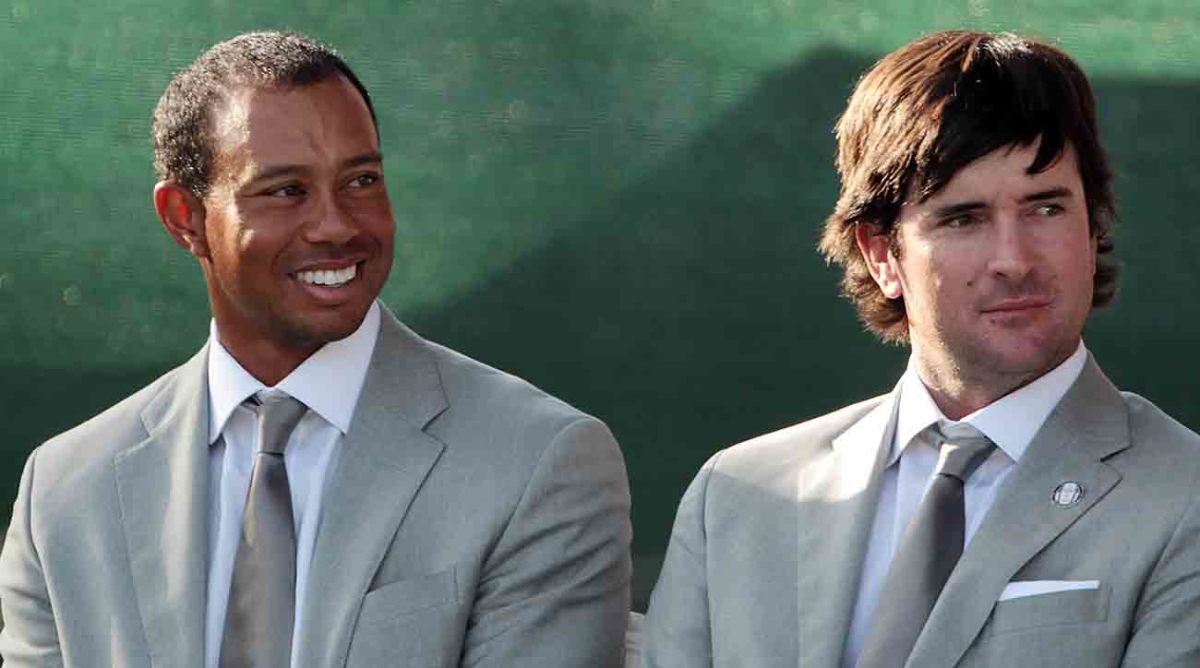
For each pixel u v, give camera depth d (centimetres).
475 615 1013
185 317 2044
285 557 1008
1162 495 884
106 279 2038
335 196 1003
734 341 2019
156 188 1045
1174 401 2011
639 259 2028
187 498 1030
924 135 900
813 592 943
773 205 2020
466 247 2038
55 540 1046
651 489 2019
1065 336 899
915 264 912
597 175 2031
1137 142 2014
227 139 1003
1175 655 861
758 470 989
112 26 2036
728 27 2023
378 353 1055
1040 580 889
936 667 889
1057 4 2014
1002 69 898
